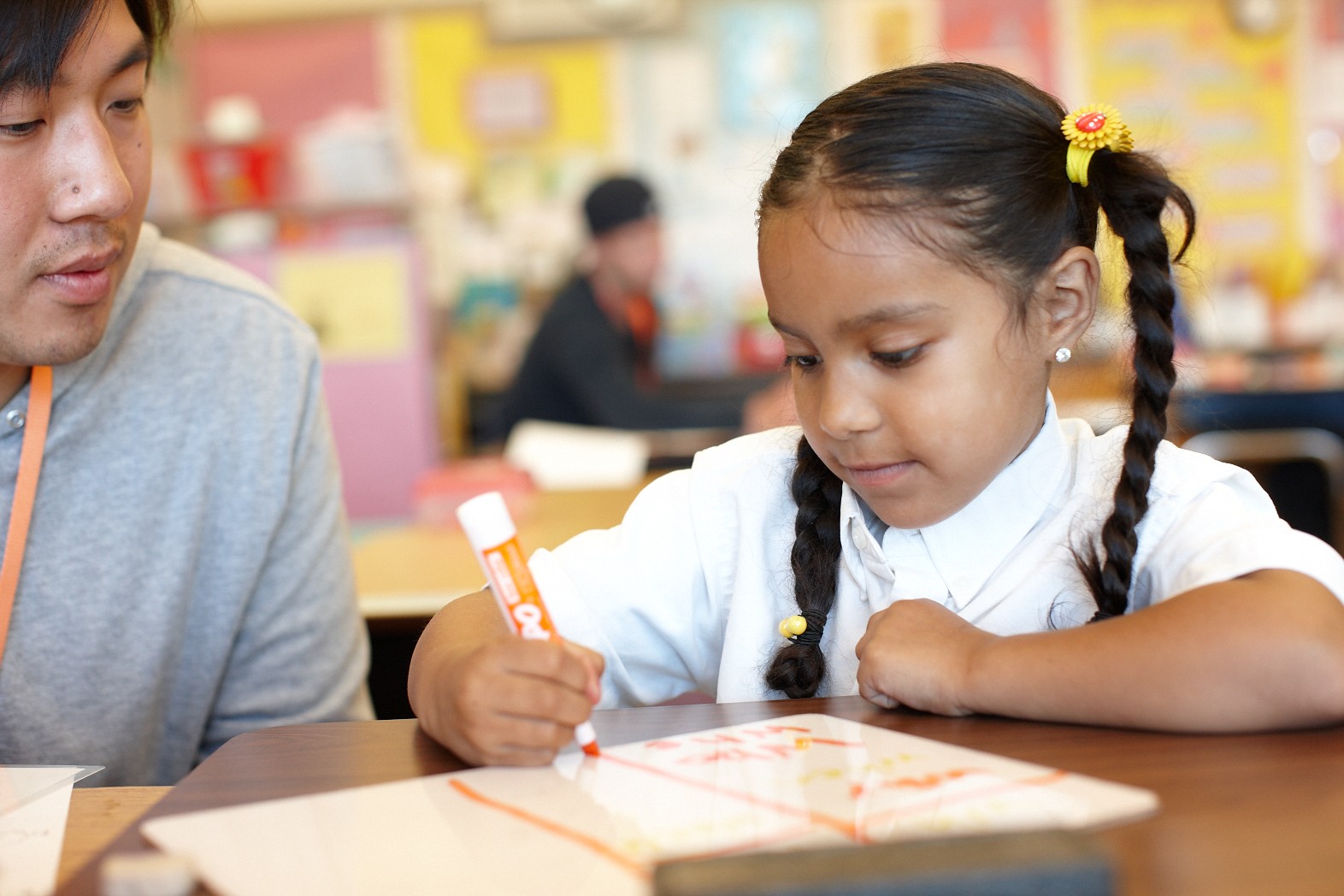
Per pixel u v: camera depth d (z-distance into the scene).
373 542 1.95
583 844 0.51
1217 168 4.56
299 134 4.67
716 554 0.97
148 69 0.96
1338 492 3.40
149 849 0.53
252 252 3.15
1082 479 0.88
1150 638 0.65
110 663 1.06
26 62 0.82
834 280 0.76
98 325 0.94
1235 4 4.51
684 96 4.67
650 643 0.96
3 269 0.87
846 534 0.91
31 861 0.57
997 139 0.79
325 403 1.26
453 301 4.68
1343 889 0.45
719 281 4.68
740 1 4.64
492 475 2.04
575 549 0.96
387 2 4.68
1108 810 0.52
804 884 0.41
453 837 0.53
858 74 4.63
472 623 0.78
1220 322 4.30
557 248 4.70
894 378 0.77
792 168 0.79
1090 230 0.85
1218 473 0.83
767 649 0.93
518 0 4.64
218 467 1.14
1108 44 4.57
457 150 4.70
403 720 0.75
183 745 1.16
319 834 0.54
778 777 0.59
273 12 4.70
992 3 4.59
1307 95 4.54
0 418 1.00
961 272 0.76
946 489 0.80
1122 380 0.89
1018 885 0.41
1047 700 0.66
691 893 0.41
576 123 4.69
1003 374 0.78
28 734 1.02
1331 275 4.52
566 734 0.63
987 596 0.87
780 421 1.13
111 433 1.07
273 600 1.19
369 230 3.26
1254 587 0.67
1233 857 0.48
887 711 0.71
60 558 1.04
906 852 0.42
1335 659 0.63
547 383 3.36
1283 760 0.58
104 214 0.89
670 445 3.09
